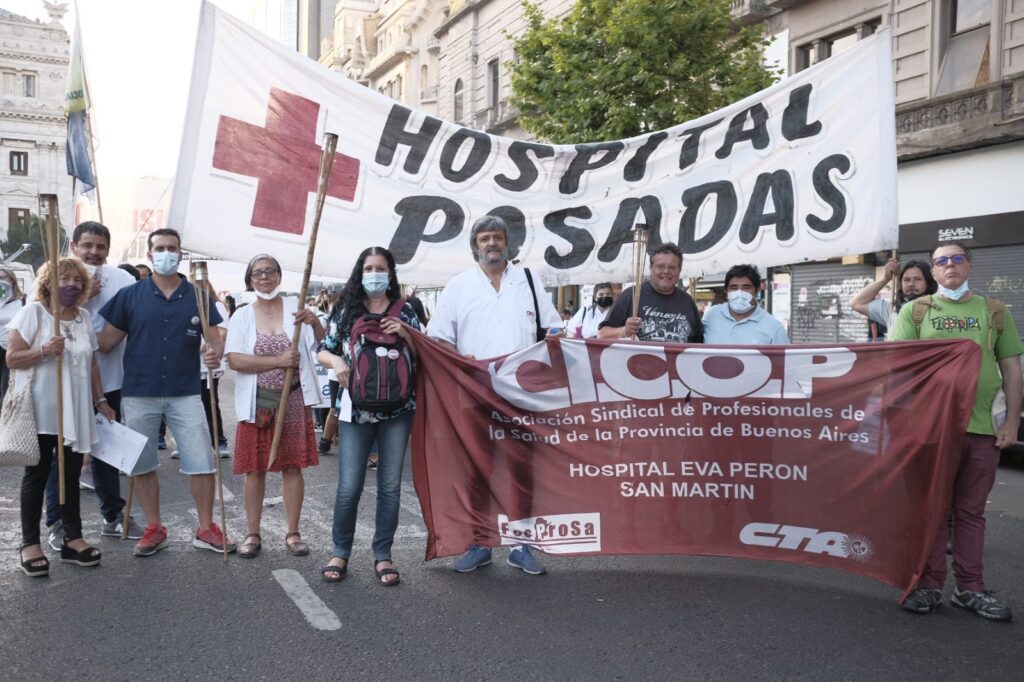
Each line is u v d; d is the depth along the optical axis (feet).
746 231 20.21
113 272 19.93
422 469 16.22
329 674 11.63
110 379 18.95
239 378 17.24
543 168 20.44
